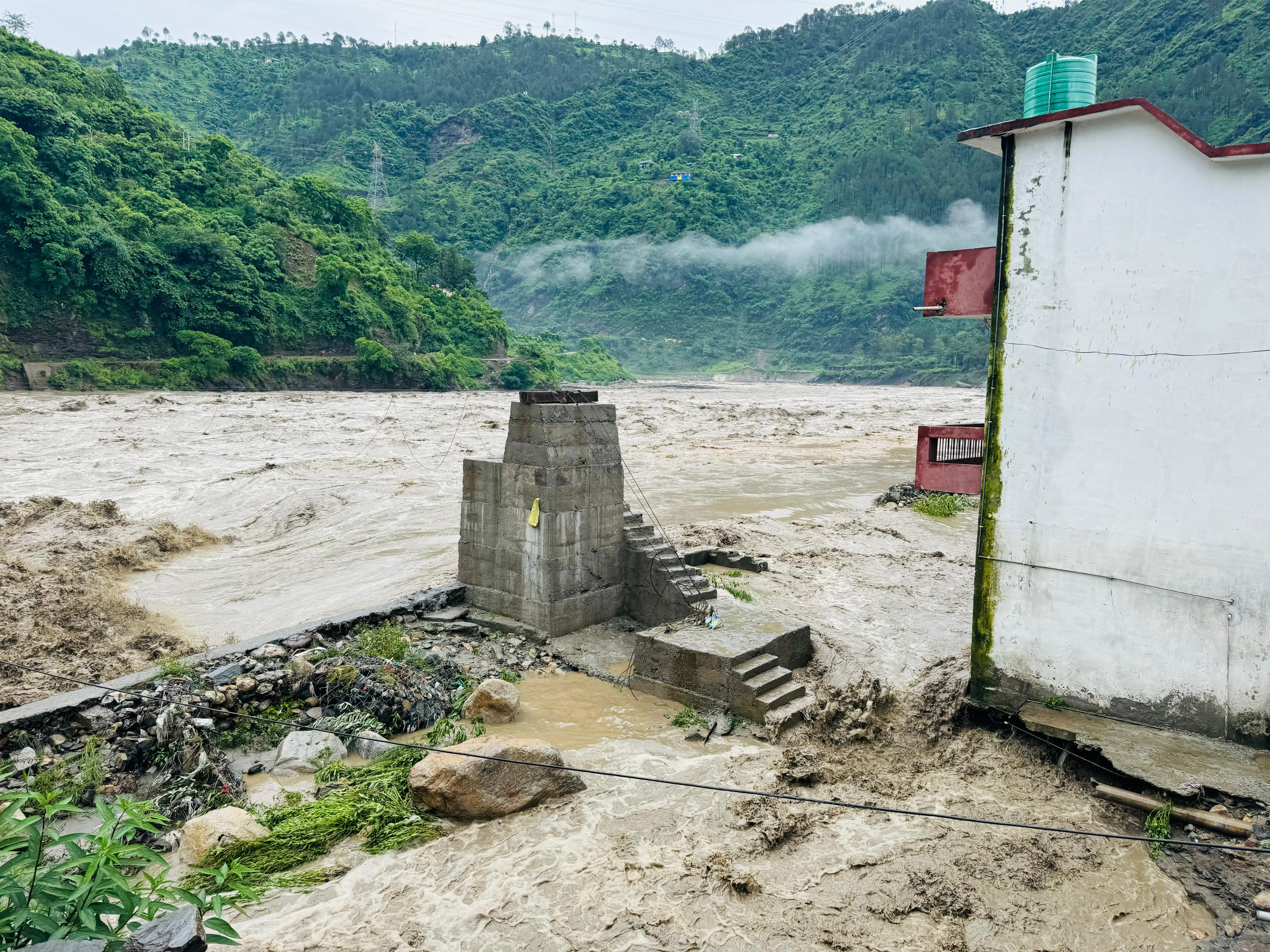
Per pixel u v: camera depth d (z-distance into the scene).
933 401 103.31
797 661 14.25
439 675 13.27
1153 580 10.92
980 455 13.91
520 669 14.09
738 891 8.38
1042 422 11.63
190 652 14.62
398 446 43.31
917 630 16.64
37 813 8.13
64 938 4.27
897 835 9.48
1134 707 11.21
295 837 9.02
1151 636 11.01
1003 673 12.29
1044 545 11.76
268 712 11.91
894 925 7.97
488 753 9.82
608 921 7.93
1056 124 11.05
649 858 8.91
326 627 14.27
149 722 10.66
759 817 9.65
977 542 12.39
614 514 16.14
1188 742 10.60
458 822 9.55
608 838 9.29
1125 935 7.87
